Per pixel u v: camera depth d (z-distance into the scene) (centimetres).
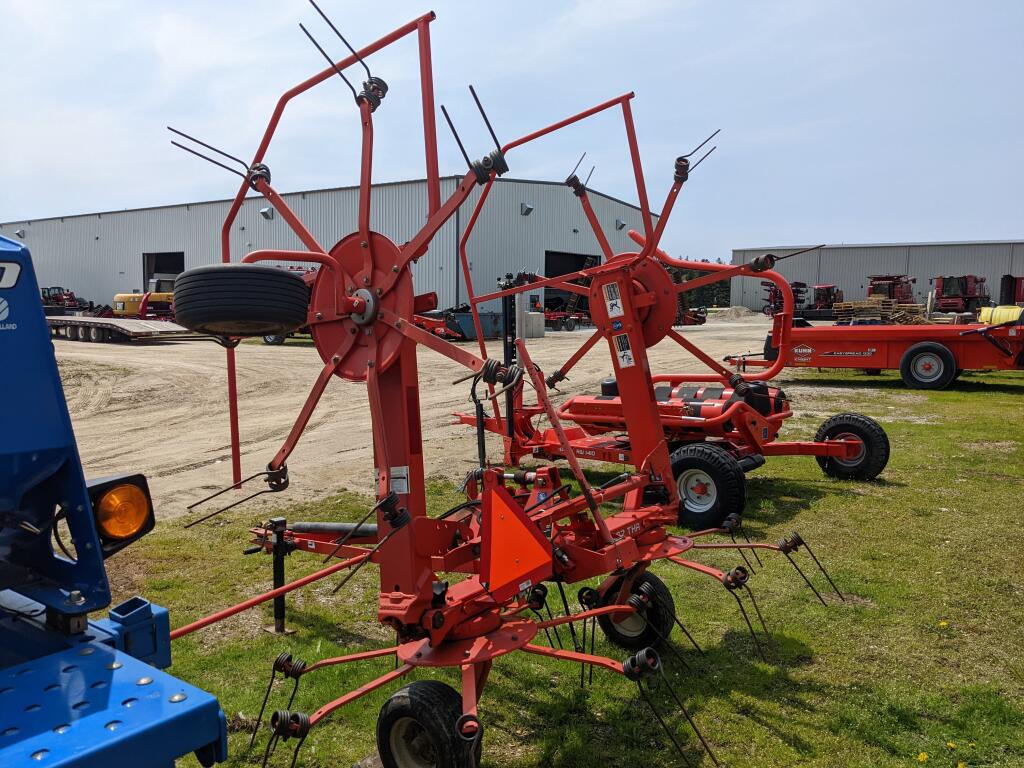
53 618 227
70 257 5047
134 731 171
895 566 577
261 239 4153
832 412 1320
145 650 239
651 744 349
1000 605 505
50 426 218
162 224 4578
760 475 871
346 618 499
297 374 1922
